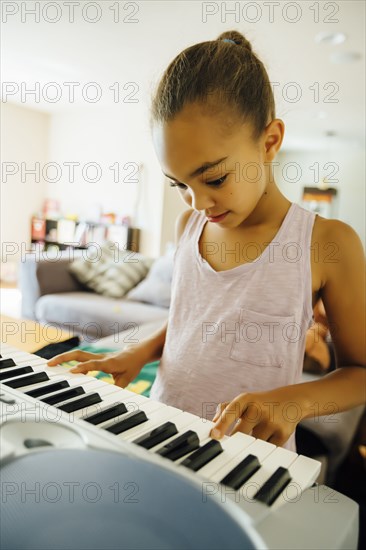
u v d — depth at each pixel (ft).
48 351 4.30
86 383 1.63
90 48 9.72
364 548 3.01
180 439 1.20
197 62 1.58
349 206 19.43
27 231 16.48
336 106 12.83
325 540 0.90
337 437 3.89
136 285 10.25
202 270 2.16
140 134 14.15
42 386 1.52
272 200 2.00
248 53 1.80
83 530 0.85
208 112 1.51
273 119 1.81
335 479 4.63
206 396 1.99
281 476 1.09
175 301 2.26
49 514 0.88
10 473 1.00
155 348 2.38
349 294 1.87
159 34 8.73
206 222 2.30
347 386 1.79
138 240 14.29
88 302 9.18
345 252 1.86
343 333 1.95
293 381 1.93
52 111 16.01
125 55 9.95
